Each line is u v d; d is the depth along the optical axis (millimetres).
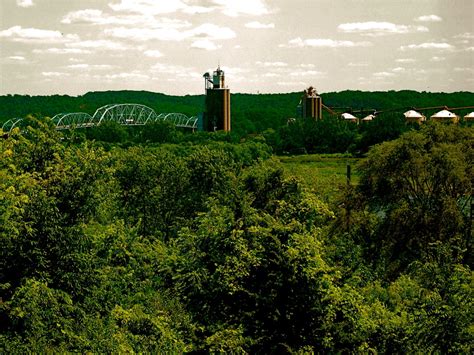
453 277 21172
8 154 24328
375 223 46312
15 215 21812
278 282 21094
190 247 22359
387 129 163000
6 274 22172
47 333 21688
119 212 53844
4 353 19797
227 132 186750
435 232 42625
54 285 23312
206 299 21734
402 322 21375
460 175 43125
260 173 24688
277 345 21031
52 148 25688
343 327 21406
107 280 25016
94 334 22047
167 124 177875
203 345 21219
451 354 19984
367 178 47312
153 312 24859
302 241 21297
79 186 24781
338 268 25469
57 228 23156
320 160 158250
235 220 22391
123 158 59031
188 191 58250
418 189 46094
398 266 42062
